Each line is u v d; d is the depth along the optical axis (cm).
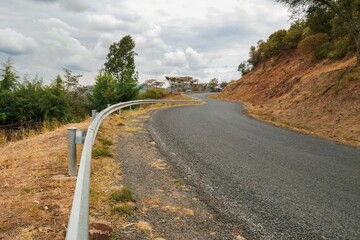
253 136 1236
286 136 1325
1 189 475
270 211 479
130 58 5100
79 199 249
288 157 869
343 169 763
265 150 950
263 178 649
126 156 767
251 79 5884
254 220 444
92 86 2867
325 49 3316
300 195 556
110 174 609
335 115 1756
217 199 520
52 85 2070
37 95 2042
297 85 2886
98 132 996
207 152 869
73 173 555
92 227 362
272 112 2512
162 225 411
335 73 2225
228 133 1263
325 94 2064
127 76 2998
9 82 1978
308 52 3619
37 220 377
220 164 745
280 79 4362
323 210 492
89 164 388
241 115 2370
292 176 675
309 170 734
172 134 1138
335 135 1491
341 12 2195
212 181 614
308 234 408
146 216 434
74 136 554
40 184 503
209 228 412
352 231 421
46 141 840
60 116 2081
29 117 2016
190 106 3148
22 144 853
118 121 1393
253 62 6800
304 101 2239
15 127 1942
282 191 573
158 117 1703
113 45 5125
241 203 506
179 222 424
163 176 628
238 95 5734
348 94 1844
